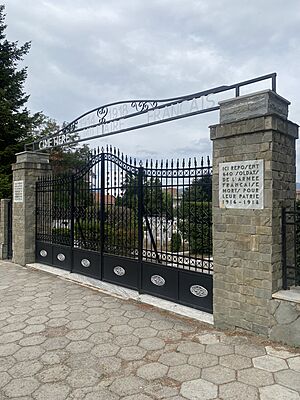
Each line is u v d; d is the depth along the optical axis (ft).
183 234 17.69
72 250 25.40
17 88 58.65
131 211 20.45
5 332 14.33
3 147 56.44
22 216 29.91
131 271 20.43
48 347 12.79
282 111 14.24
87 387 9.95
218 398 9.32
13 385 10.07
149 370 10.95
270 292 12.99
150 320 15.71
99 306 17.88
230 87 15.67
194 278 16.92
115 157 21.52
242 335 13.67
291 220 14.07
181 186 17.56
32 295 20.12
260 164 13.25
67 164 63.67
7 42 58.44
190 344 12.96
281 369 10.86
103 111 23.47
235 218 14.08
